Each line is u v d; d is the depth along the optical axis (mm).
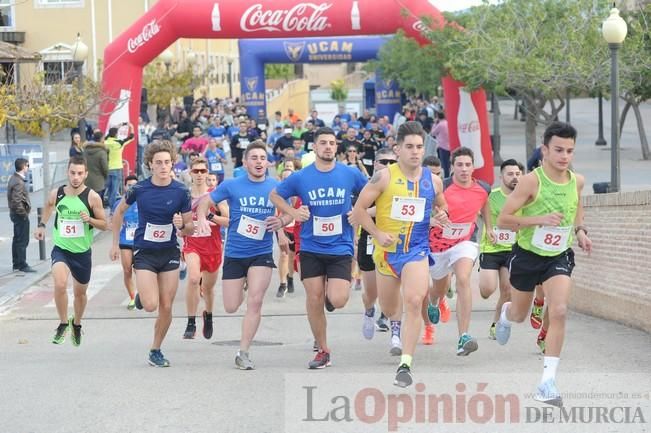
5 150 38281
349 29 31984
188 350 13547
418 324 9984
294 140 33500
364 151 32781
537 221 9617
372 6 31703
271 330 15539
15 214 21250
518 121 65812
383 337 14266
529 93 31516
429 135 35781
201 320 16547
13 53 34344
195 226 13508
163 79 50062
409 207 10375
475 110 32250
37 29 56500
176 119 55531
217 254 14172
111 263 23172
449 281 13547
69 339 14820
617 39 21250
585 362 11422
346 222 11422
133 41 32844
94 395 10438
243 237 11820
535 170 9719
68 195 13039
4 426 9297
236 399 10055
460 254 12336
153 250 11906
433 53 31734
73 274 13242
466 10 31641
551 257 9844
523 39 29016
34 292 19797
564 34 28750
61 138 53375
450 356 12266
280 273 18562
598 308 14906
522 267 9969
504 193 13172
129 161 33281
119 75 33000
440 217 11320
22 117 25312
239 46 58188
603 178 34062
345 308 17312
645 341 12781
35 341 14688
